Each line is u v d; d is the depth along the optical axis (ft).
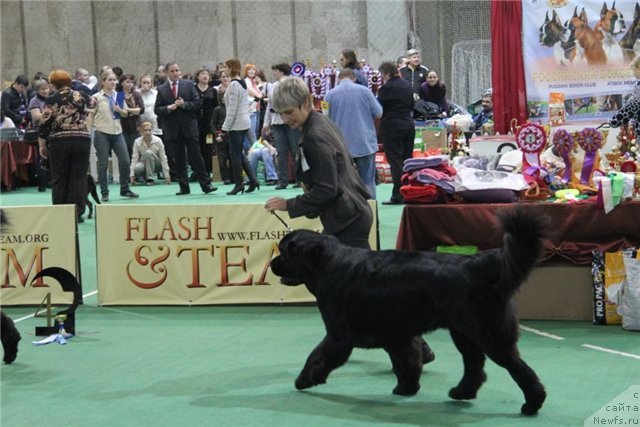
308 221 23.08
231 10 66.54
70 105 34.55
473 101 54.65
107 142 43.01
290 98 15.83
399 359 15.43
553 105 28.89
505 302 13.97
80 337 20.63
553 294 20.94
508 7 29.73
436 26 56.39
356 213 16.35
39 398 16.05
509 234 13.57
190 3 67.46
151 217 23.61
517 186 20.88
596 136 21.56
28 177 54.34
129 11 68.44
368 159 33.96
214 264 23.48
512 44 29.89
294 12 65.00
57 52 69.82
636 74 23.65
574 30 29.48
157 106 44.29
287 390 16.12
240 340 20.01
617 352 18.07
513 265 13.55
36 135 52.06
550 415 14.32
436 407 14.93
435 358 18.12
